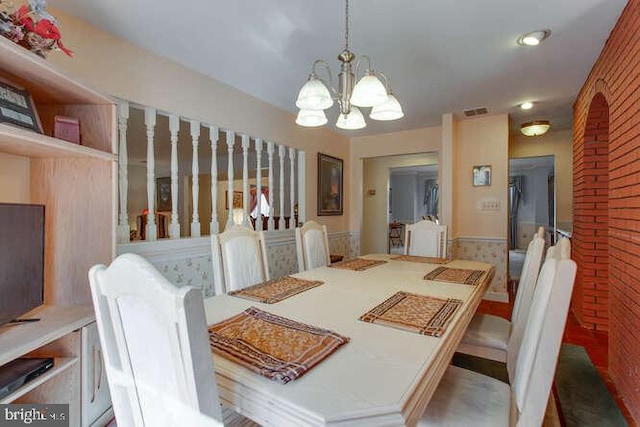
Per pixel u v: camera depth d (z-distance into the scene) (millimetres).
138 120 3576
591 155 2959
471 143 3994
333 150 4504
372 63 2455
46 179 1641
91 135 1651
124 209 2162
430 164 5902
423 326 1145
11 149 1392
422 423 1020
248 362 853
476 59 2395
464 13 1841
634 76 1689
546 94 3127
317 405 684
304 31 2021
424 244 3066
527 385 901
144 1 1721
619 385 1927
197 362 638
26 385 1155
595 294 2955
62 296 1621
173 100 2430
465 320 1305
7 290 1280
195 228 2645
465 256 4043
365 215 6516
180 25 1952
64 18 1814
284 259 3578
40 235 1457
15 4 1554
